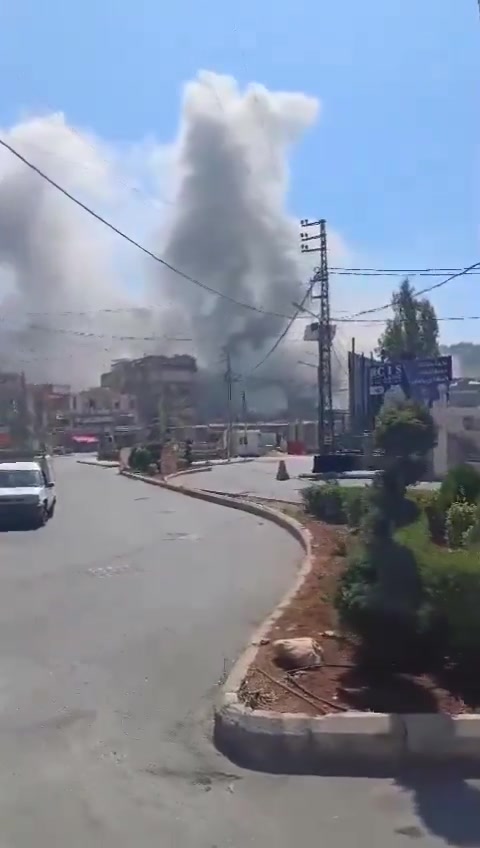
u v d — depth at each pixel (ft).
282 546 62.75
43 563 57.26
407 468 26.63
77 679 28.68
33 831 17.40
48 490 88.07
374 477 27.35
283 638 31.65
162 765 20.93
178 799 18.97
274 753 21.09
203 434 323.78
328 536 63.62
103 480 163.43
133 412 392.88
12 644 34.01
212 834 17.20
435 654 26.08
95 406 408.26
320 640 30.71
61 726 23.91
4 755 21.76
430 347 204.44
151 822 17.80
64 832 17.35
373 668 26.53
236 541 66.54
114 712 25.05
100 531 75.92
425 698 23.66
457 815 17.94
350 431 180.75
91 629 36.45
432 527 56.65
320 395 172.96
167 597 43.62
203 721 24.04
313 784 19.70
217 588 45.88
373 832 17.20
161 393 354.74
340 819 17.83
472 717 21.33
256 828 17.47
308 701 23.66
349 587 26.43
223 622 37.22
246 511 92.58
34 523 81.25
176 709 25.16
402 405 27.58
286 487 123.13
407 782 19.72
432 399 125.70
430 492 62.44
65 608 41.34
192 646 32.89
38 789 19.57
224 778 20.13
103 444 301.02
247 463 205.67
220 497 106.11
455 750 20.66
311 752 20.95
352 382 179.22
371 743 20.83
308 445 316.60
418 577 25.55
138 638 34.50
